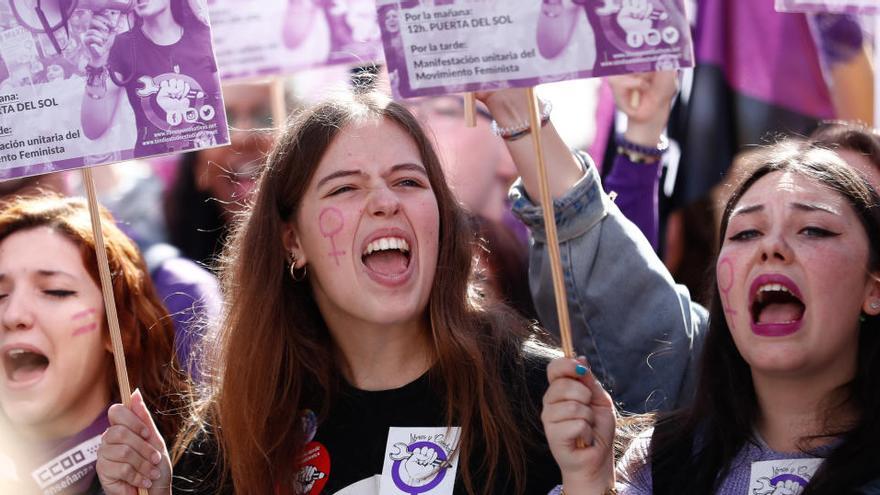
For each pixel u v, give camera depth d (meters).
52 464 6.91
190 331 7.27
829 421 5.38
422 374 6.00
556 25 5.44
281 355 6.09
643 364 6.75
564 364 5.35
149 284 7.22
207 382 6.65
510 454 5.66
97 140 5.81
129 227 9.94
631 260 6.69
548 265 6.79
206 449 6.23
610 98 9.35
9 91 5.82
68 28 5.80
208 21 5.80
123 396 5.89
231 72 9.35
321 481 5.86
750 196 5.59
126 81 5.80
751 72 9.19
